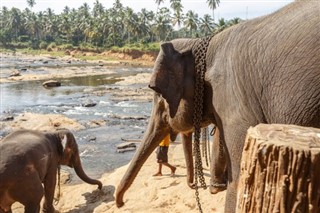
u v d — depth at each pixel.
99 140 16.08
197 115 3.89
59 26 98.94
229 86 3.56
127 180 4.59
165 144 8.79
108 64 64.50
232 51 3.60
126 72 50.66
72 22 100.94
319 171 1.75
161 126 4.46
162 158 8.80
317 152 1.74
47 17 110.00
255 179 1.90
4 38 100.19
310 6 3.14
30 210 6.53
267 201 1.85
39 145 7.27
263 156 1.86
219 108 3.69
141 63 66.25
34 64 62.62
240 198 2.03
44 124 17.88
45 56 81.81
